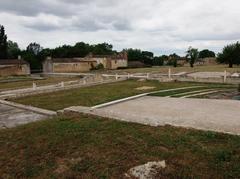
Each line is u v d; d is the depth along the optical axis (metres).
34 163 5.68
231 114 9.23
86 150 5.93
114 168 5.05
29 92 17.19
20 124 9.30
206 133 6.34
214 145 5.61
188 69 46.62
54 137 6.85
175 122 7.68
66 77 39.91
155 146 5.80
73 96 15.66
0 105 13.69
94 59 73.06
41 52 80.31
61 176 5.03
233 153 5.16
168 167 4.84
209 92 15.85
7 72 52.81
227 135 6.12
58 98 15.09
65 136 6.84
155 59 88.44
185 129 6.80
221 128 7.17
